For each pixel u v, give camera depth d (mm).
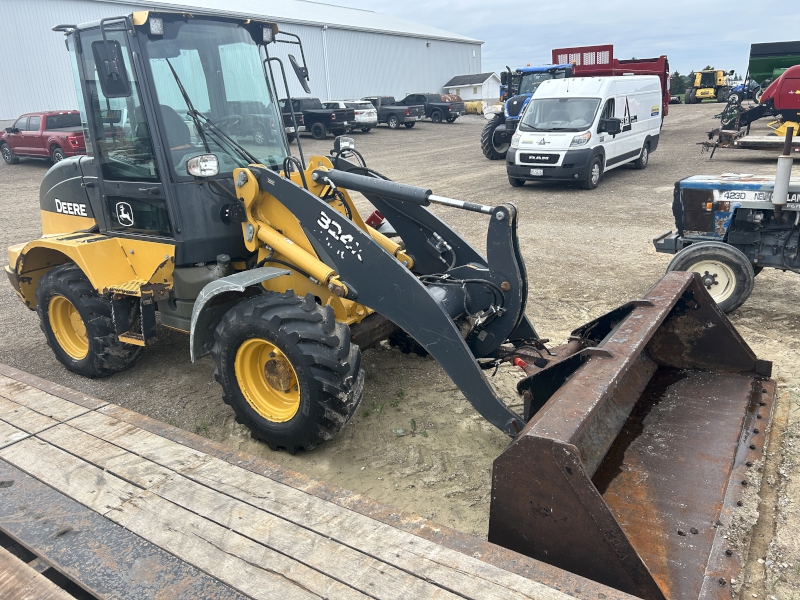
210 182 4129
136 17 3854
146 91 3969
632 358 2988
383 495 3521
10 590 2264
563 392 2719
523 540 2484
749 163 15773
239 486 2846
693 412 3666
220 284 3717
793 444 3676
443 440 4051
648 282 7078
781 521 3057
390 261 3562
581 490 2285
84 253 4434
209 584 2270
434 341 3516
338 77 34844
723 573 2494
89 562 2402
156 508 2705
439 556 2334
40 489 2895
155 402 4707
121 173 4438
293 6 37031
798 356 4945
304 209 3830
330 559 2354
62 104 23812
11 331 6312
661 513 2838
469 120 35531
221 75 4301
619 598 2076
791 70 15633
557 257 8258
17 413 3648
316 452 3973
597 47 19906
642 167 15914
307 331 3494
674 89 56531
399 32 38500
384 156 20578
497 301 3857
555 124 13508
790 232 5617
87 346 5090
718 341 4051
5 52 21969
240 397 3932
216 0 31109
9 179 16891
